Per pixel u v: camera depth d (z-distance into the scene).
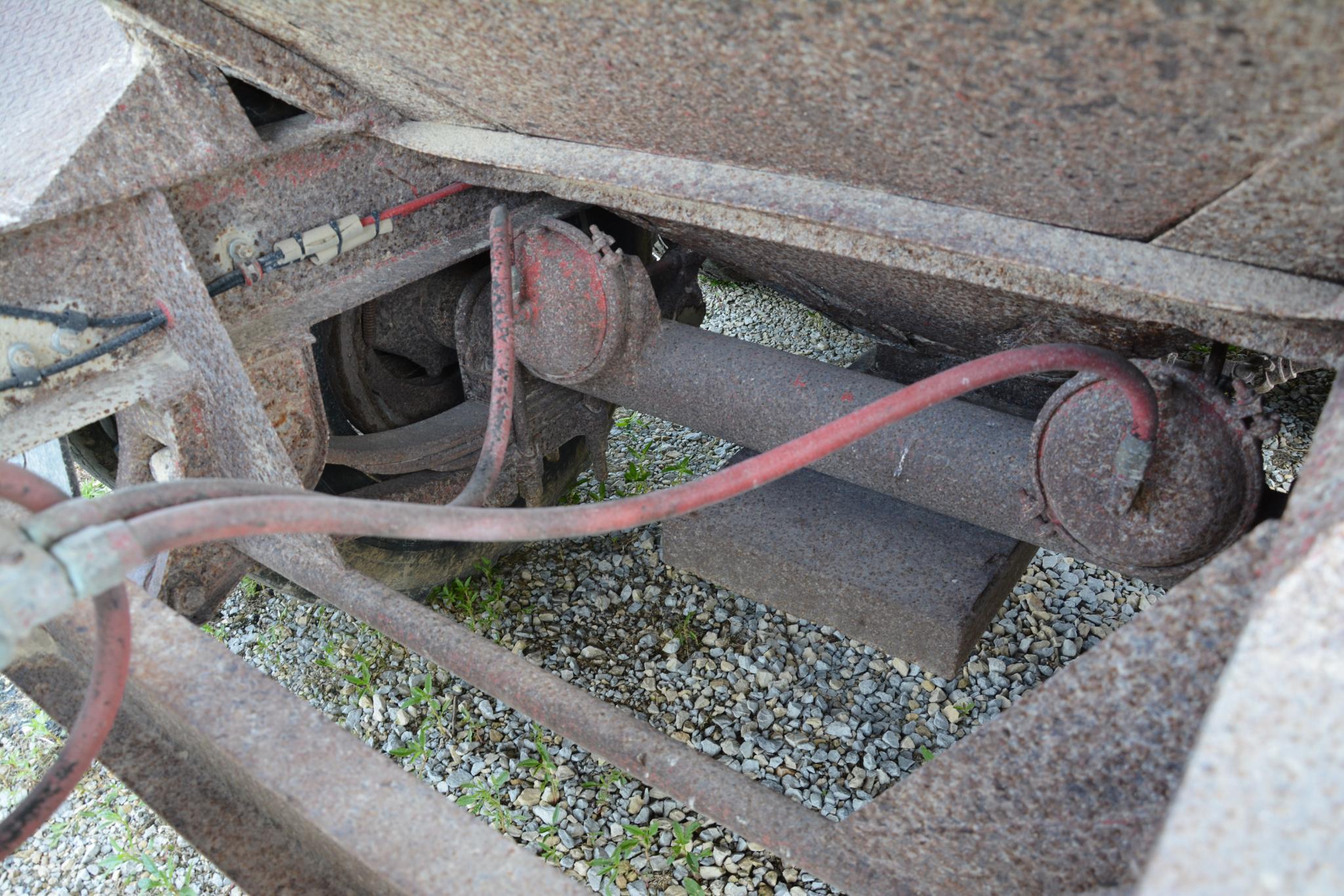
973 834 1.28
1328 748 0.75
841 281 2.24
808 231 1.81
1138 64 1.06
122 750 1.68
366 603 1.93
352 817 1.28
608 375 2.46
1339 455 1.01
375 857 1.23
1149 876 0.72
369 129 2.11
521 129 1.99
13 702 3.03
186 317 1.92
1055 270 1.46
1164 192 1.28
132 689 1.66
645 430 4.02
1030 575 3.27
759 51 1.34
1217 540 1.74
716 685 2.93
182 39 1.75
